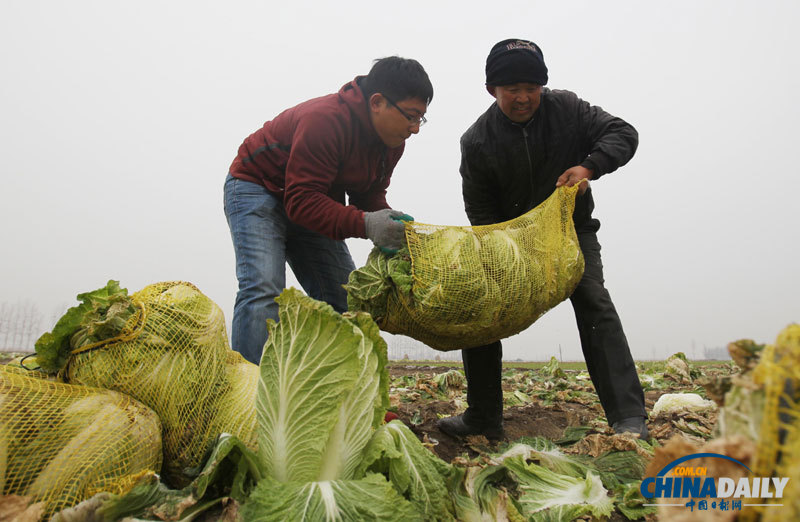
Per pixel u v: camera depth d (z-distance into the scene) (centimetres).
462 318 320
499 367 435
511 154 426
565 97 428
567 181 393
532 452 346
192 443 270
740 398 134
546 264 358
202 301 294
